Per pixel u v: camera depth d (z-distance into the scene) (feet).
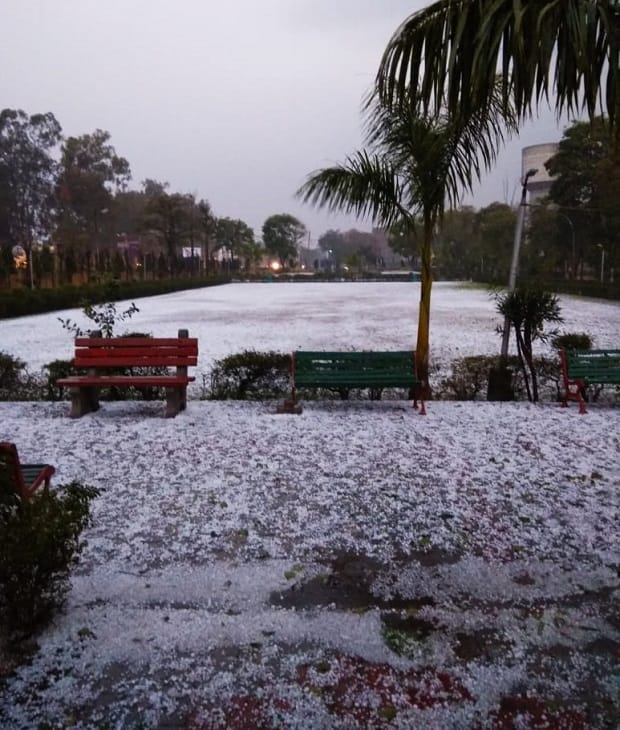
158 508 12.74
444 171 22.27
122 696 7.14
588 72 6.38
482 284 182.60
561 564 10.44
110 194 257.14
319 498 13.30
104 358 20.15
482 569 10.28
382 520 12.21
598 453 16.35
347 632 8.44
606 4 6.36
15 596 7.80
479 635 8.38
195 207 232.73
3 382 25.14
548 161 131.03
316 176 22.63
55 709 6.92
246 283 244.63
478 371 26.09
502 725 6.72
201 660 7.80
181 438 17.62
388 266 385.70
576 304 95.55
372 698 7.14
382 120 21.48
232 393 24.20
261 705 7.03
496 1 6.10
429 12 6.88
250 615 8.86
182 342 20.04
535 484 14.10
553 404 22.41
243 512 12.56
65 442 17.20
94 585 9.67
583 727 6.69
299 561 10.58
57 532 7.98
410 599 9.36
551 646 8.13
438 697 7.16
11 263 113.29
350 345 46.32
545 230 134.10
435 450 16.61
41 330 59.67
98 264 151.64
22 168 221.05
